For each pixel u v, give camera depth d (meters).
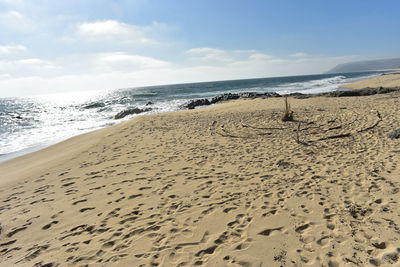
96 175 5.54
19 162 7.77
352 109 11.59
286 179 4.57
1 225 3.61
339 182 4.23
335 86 33.62
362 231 2.88
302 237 2.87
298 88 37.66
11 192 4.99
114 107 27.88
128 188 4.68
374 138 6.64
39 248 3.05
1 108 39.78
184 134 9.34
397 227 2.88
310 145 6.70
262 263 2.50
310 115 11.20
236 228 3.14
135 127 11.13
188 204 3.88
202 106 23.00
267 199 3.85
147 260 2.67
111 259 2.73
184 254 2.72
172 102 28.14
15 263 2.79
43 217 3.81
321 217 3.25
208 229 3.17
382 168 4.61
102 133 10.80
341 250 2.61
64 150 8.54
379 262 2.39
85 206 4.07
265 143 7.30
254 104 18.34
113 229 3.33
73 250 2.95
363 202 3.52
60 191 4.79
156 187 4.63
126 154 7.12
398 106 10.98
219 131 9.46
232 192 4.20
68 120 19.36
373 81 31.28
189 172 5.30
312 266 2.42
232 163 5.70
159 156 6.68
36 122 18.89
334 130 8.04
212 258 2.63
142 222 3.46
